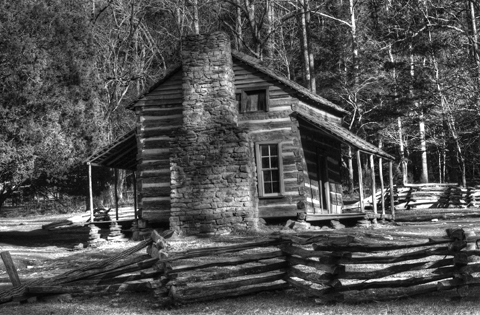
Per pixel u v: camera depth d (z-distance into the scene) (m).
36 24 28.45
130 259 11.83
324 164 27.86
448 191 39.66
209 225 22.92
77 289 12.23
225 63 23.75
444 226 23.84
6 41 27.06
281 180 24.73
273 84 25.06
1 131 26.75
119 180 50.84
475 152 47.62
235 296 11.42
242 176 23.00
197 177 23.20
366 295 10.70
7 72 27.17
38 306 11.94
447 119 44.31
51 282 12.43
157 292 11.27
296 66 58.12
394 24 46.62
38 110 27.61
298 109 24.97
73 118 29.59
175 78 25.58
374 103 46.44
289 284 11.64
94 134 31.17
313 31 53.75
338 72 48.59
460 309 9.60
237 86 25.25
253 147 24.98
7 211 51.75
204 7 55.62
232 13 53.97
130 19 51.62
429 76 45.06
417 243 10.57
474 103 42.38
